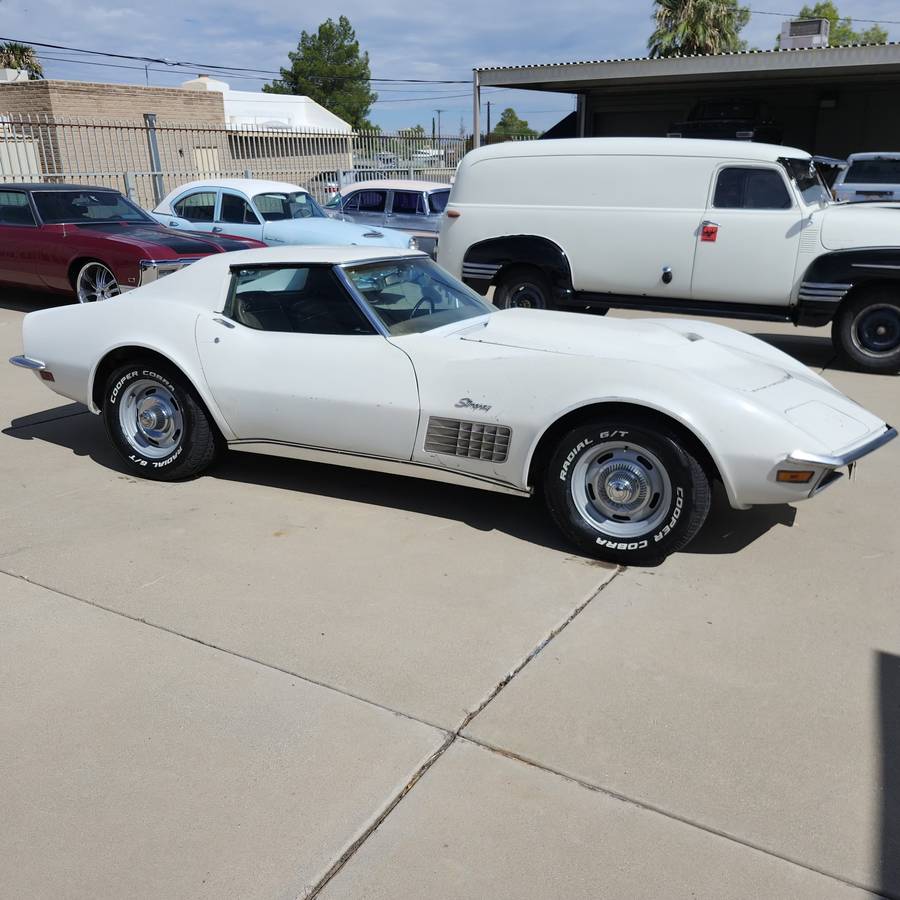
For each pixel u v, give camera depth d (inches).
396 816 90.9
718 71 648.4
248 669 117.5
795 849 86.9
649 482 143.5
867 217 293.3
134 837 88.1
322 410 164.9
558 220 339.6
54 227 380.5
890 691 113.1
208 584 141.3
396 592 138.8
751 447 134.6
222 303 177.6
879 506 177.2
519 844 87.2
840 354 308.0
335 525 165.5
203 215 480.1
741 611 133.5
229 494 181.8
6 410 250.5
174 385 179.6
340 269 167.9
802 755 100.7
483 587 140.6
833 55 604.4
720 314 323.6
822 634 127.1
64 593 137.9
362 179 808.3
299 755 100.3
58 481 190.1
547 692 112.4
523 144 346.6
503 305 359.3
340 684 114.1
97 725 105.7
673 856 85.9
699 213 315.9
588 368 143.8
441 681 114.8
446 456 155.9
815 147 790.5
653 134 843.4
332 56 2529.5
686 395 137.0
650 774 97.4
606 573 145.9
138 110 864.9
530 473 153.7
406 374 157.6
